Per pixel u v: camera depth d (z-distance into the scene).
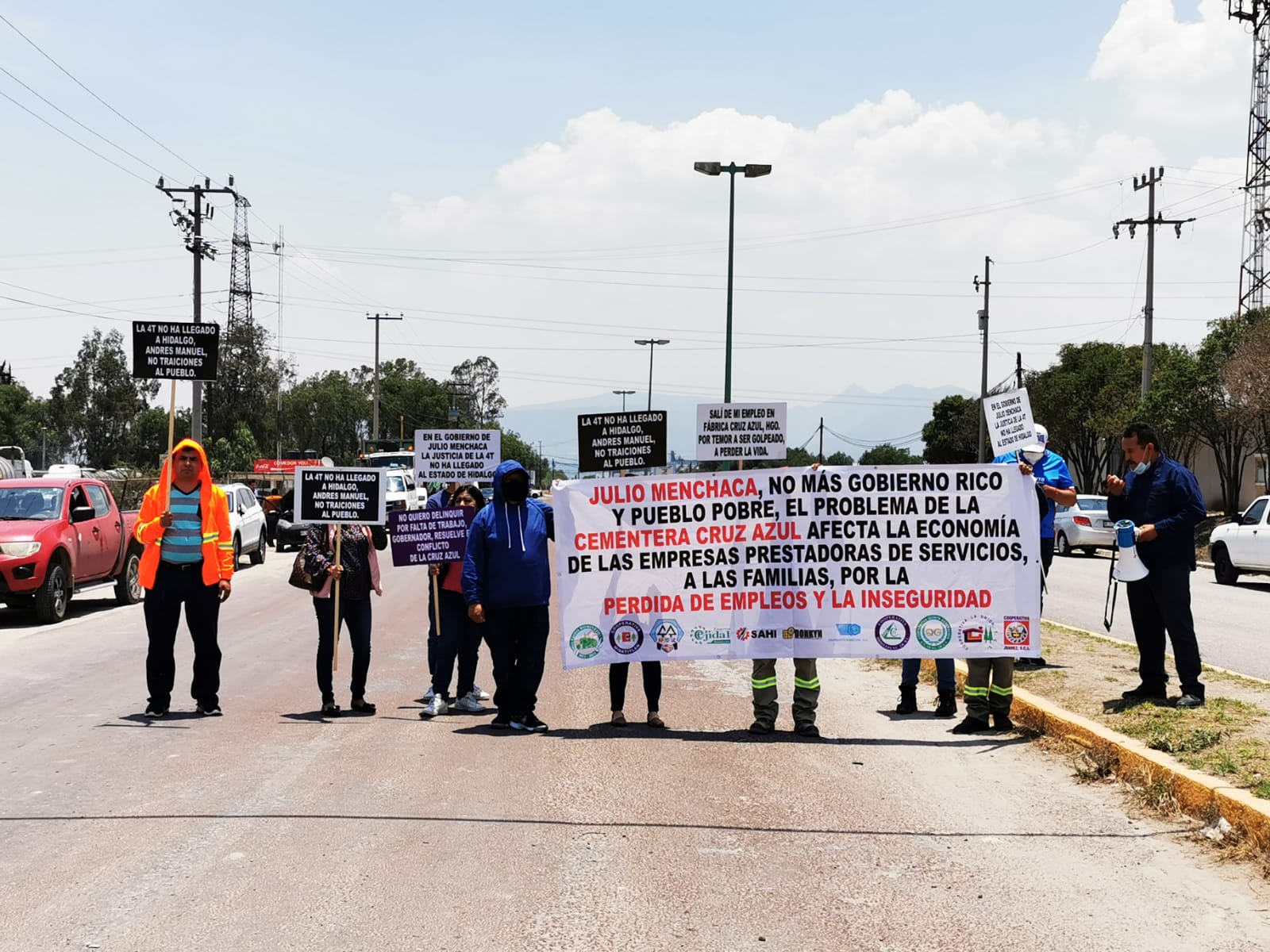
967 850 6.08
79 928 4.87
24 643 14.94
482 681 12.21
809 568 9.27
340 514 9.93
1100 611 18.94
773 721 9.16
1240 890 5.50
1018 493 9.25
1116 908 5.25
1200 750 7.41
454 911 5.11
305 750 8.33
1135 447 9.03
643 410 13.16
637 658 9.34
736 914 5.12
